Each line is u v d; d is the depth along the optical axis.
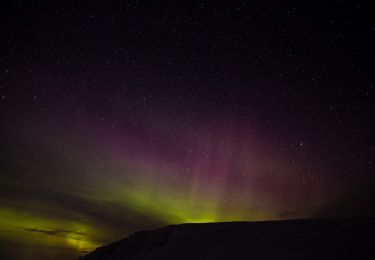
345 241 5.19
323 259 4.58
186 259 7.04
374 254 4.38
